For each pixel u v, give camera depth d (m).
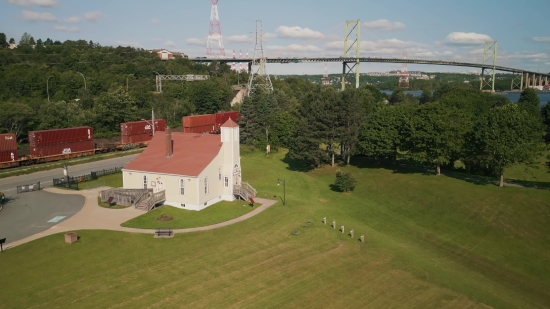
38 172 70.81
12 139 72.19
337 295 33.84
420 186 66.75
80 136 82.56
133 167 55.81
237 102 158.75
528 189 60.44
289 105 131.88
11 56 139.62
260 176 75.81
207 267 37.25
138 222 47.09
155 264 37.47
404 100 175.12
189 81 164.00
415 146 73.31
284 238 44.75
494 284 39.94
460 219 54.81
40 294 31.84
